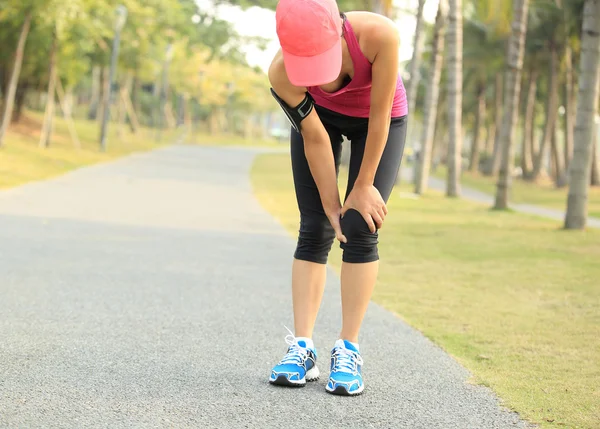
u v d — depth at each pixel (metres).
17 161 19.11
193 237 9.50
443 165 59.91
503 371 3.85
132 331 4.37
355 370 3.31
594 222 16.06
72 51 25.27
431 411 3.12
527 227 13.33
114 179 18.78
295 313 3.46
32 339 4.04
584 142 12.90
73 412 2.87
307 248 3.45
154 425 2.77
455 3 21.39
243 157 40.00
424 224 13.43
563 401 3.31
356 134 3.38
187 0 38.03
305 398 3.19
